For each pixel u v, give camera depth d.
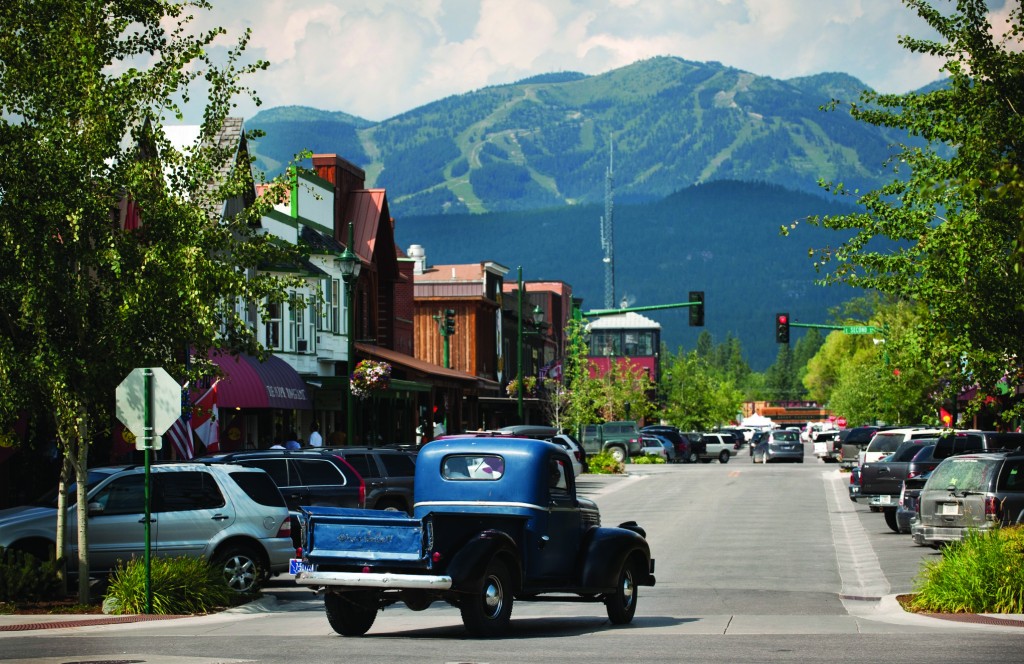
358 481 24.98
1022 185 13.36
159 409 18.30
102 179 19.41
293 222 43.69
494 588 15.62
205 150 20.50
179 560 19.45
